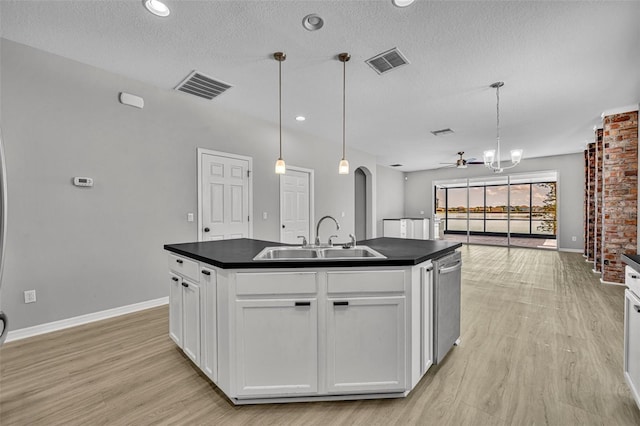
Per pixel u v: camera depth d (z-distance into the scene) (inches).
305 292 66.2
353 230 252.5
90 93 112.3
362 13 82.0
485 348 91.7
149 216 128.9
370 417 62.6
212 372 72.2
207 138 149.8
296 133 200.7
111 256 118.2
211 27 88.6
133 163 124.0
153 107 129.8
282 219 190.1
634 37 91.2
